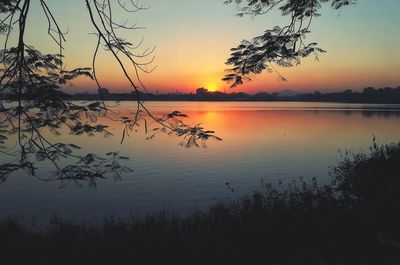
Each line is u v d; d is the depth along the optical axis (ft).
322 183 93.50
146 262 34.45
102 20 15.06
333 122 365.81
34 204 81.25
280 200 46.21
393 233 32.68
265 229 36.55
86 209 77.00
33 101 16.79
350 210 38.52
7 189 94.99
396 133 234.99
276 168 128.06
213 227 40.91
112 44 15.35
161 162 145.59
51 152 17.53
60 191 93.04
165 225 44.27
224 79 23.95
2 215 72.02
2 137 17.10
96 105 17.57
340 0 21.24
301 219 37.78
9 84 15.76
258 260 31.78
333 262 29.12
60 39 15.49
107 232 43.24
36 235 44.88
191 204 80.23
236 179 110.22
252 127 317.63
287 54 22.49
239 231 37.35
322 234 33.83
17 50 14.78
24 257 36.96
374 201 40.24
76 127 18.35
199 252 34.63
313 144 197.98
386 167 55.06
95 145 189.16
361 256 29.45
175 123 18.70
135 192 93.45
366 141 198.08
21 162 16.87
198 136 18.79
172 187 99.86
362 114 533.55
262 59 22.81
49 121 17.85
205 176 116.57
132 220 54.95
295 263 30.19
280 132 272.10
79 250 38.06
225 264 32.14
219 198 85.10
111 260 35.42
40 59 16.51
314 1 21.03
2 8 16.25
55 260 36.01
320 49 22.29
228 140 224.53
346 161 77.05
